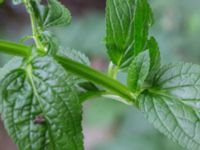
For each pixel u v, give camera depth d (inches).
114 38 11.8
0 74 10.5
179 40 35.5
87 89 11.7
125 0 11.7
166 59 35.1
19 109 10.2
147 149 32.7
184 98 11.4
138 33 11.3
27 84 10.3
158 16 36.0
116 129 39.5
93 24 39.7
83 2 50.4
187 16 35.6
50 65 10.4
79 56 12.4
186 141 10.7
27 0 11.3
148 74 11.7
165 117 11.0
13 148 45.4
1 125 43.9
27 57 10.7
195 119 11.0
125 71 12.1
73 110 10.1
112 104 35.0
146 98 11.4
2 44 10.7
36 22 11.3
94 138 40.6
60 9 11.5
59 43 10.9
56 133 10.1
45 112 10.1
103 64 40.6
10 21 47.5
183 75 11.7
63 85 10.2
